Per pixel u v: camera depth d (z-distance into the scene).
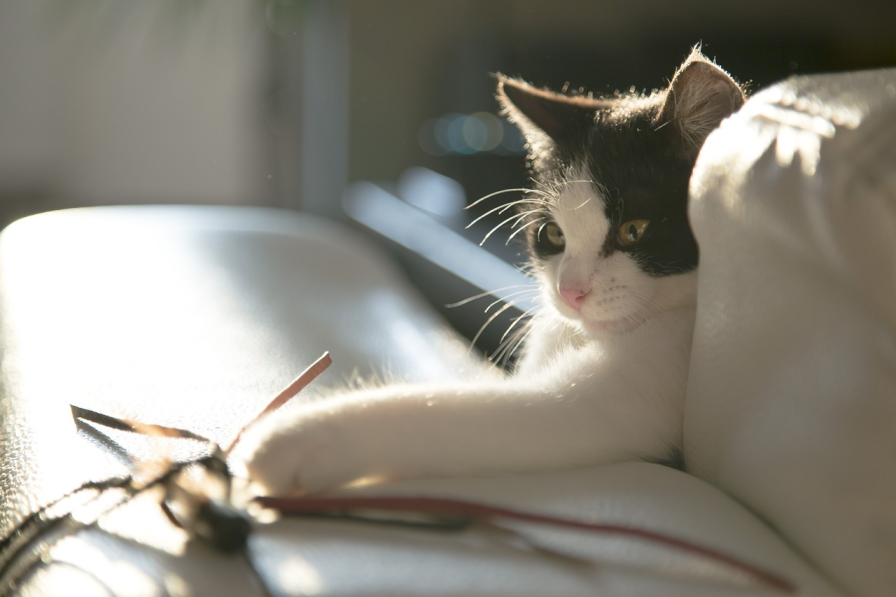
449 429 0.39
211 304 0.60
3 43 1.92
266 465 0.37
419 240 0.95
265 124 1.90
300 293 0.65
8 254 0.69
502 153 1.17
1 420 0.43
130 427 0.40
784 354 0.37
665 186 0.47
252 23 1.30
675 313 0.46
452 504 0.35
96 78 1.97
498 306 0.70
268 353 0.52
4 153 1.98
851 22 0.89
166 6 1.08
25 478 0.39
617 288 0.47
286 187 1.77
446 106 1.42
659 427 0.42
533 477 0.39
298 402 0.45
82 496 0.37
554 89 1.15
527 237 0.56
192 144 2.04
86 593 0.33
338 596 0.32
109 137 2.01
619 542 0.35
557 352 0.49
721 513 0.36
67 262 0.67
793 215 0.36
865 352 0.35
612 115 0.52
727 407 0.38
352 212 1.25
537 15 1.21
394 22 1.46
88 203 2.03
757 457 0.37
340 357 0.53
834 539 0.35
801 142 0.36
